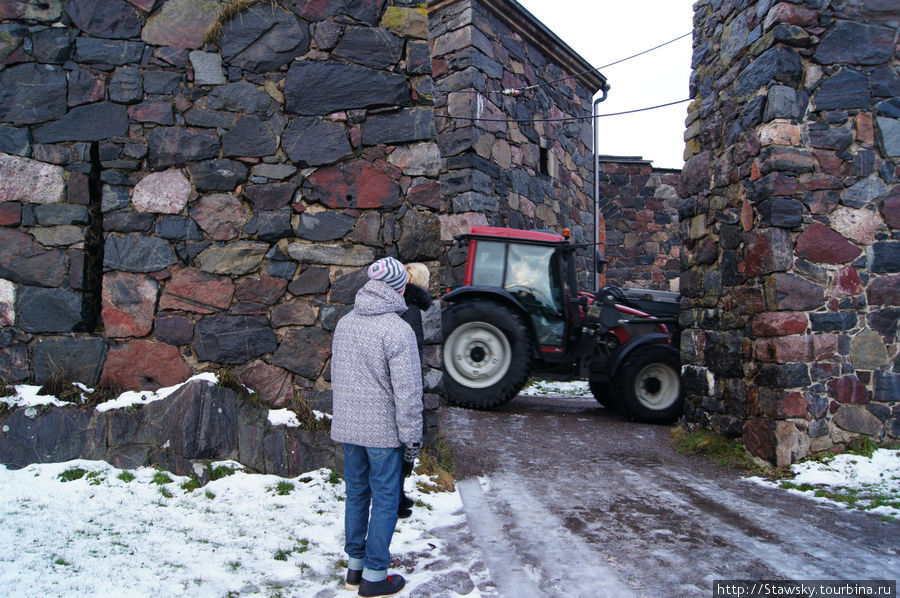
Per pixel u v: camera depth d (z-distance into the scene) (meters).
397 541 2.94
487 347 7.05
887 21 4.50
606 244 15.45
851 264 4.39
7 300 3.50
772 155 4.37
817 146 4.42
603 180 15.53
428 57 4.00
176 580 2.26
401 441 2.32
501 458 4.80
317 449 3.55
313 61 3.87
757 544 3.04
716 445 5.01
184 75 3.75
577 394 9.47
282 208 3.80
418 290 2.87
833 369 4.32
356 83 3.90
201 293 3.68
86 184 3.62
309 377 3.75
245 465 3.40
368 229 3.88
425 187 3.94
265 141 3.80
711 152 5.40
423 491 3.59
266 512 3.02
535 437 5.71
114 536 2.57
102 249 3.85
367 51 3.93
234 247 3.73
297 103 3.84
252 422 3.51
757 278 4.55
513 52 10.30
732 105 5.03
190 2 3.76
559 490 3.96
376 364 2.34
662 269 15.51
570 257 7.65
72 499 2.90
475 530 3.16
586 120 13.15
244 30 3.81
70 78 3.63
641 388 6.81
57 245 3.57
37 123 3.58
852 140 4.45
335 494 3.34
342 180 3.87
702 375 5.45
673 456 5.02
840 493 3.82
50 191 3.57
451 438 5.47
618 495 3.88
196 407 3.38
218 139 3.76
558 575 2.62
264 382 3.70
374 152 3.91
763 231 4.42
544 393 9.54
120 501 2.94
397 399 2.29
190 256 3.70
